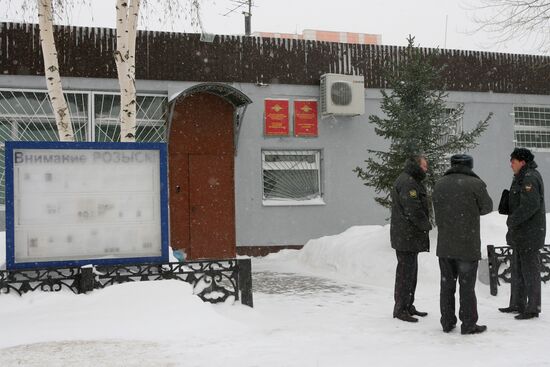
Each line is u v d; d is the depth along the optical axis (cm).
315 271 1120
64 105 902
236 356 486
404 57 1212
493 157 1563
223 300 684
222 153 1330
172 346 518
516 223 642
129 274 666
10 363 462
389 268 961
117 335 552
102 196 681
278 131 1392
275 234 1380
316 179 1440
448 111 1525
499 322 628
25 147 657
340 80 1399
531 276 644
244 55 1383
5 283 625
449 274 584
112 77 1292
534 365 455
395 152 1078
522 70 1609
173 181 1291
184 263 682
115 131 1300
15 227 648
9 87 1237
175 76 1326
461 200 571
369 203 1451
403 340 549
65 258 662
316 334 575
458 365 455
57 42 1261
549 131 1638
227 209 1327
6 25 1238
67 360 471
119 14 878
